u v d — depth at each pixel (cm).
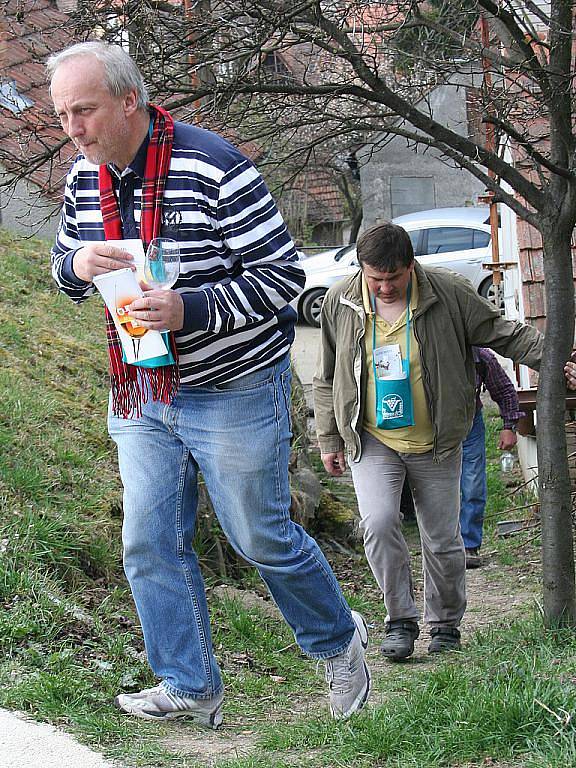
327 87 491
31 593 459
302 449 882
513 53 534
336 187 2348
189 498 374
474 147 497
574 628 490
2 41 560
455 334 511
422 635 617
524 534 827
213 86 494
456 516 533
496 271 967
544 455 504
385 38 546
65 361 789
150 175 338
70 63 327
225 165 339
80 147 336
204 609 383
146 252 336
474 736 330
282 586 376
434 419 512
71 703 380
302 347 1667
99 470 630
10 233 1077
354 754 336
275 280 342
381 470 525
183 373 350
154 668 386
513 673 376
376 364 512
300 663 532
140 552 370
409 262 499
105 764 327
